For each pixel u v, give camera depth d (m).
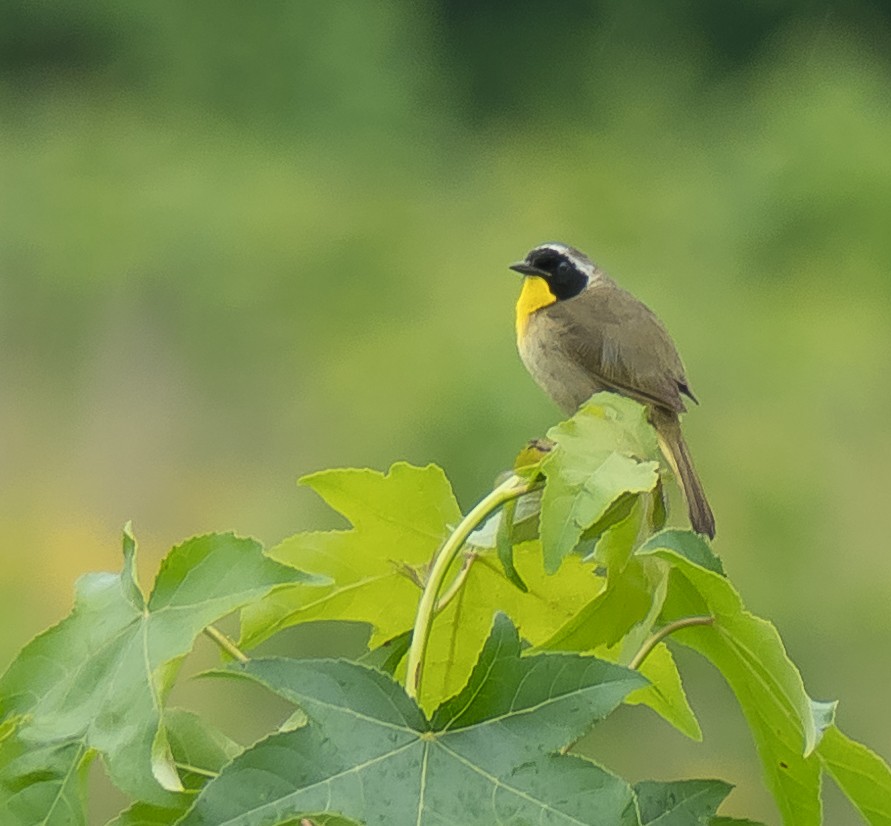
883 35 25.88
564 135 24.92
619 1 26.89
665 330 6.79
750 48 26.66
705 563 2.82
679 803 2.88
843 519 12.19
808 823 3.08
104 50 24.69
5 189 17.92
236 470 14.70
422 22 26.31
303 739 2.50
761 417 13.43
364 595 3.37
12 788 2.66
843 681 10.78
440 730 2.55
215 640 3.19
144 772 2.60
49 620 12.03
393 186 21.23
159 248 17.17
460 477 11.70
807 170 19.08
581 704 2.56
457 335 13.33
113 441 15.22
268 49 24.48
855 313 16.34
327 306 16.36
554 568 2.85
